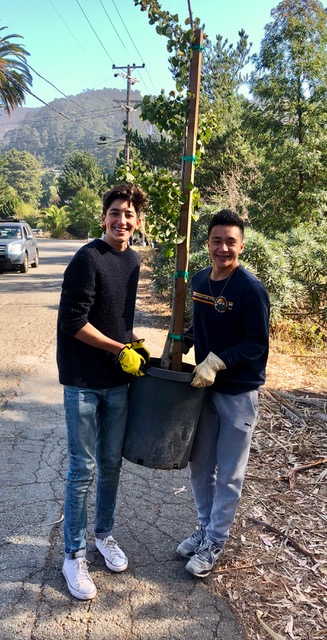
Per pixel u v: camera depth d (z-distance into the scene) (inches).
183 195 116.2
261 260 331.9
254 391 112.6
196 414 110.7
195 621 102.1
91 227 114.7
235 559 120.7
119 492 148.5
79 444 106.8
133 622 101.3
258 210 525.7
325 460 168.4
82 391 105.3
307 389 248.2
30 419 201.8
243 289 107.7
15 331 347.6
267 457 172.2
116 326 108.3
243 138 635.5
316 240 399.9
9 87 893.2
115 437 112.5
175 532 130.5
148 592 109.3
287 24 491.2
